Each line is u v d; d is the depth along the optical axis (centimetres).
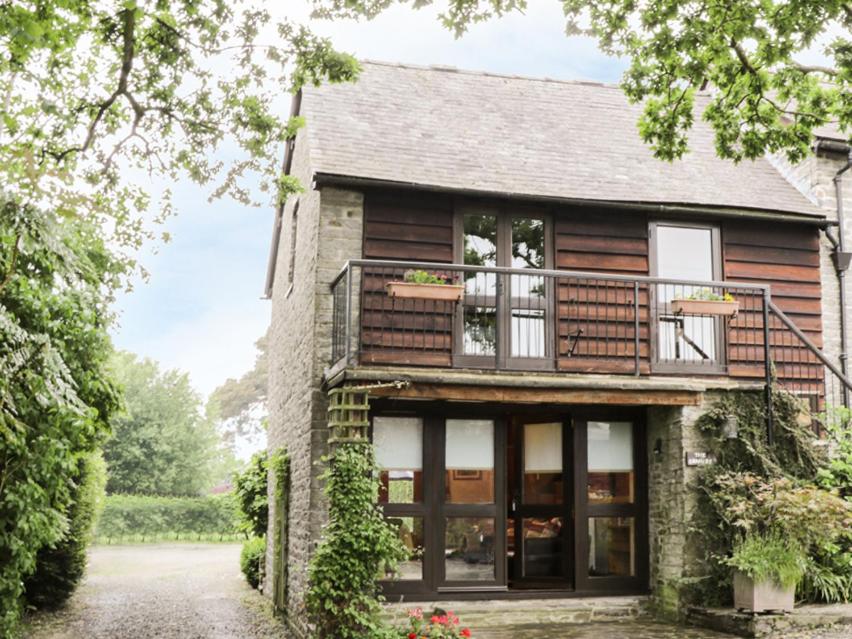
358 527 879
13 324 634
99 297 944
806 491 927
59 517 763
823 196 1251
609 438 1097
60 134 905
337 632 866
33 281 746
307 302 1102
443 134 1196
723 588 987
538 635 920
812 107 945
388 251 1054
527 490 1110
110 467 3862
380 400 1023
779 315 1079
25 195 590
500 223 1101
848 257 1225
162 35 868
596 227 1127
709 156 1300
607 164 1213
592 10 882
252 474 1652
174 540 3331
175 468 3994
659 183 1184
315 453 989
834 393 1189
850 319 1221
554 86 1440
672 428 1045
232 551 2756
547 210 1116
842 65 872
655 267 1138
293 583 1118
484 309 1077
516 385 955
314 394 1003
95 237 956
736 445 1034
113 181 905
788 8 821
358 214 1052
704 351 1130
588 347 1084
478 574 1029
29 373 636
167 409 4069
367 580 883
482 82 1391
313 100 1195
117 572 1981
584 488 1073
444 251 1075
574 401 980
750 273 1167
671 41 871
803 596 966
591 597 1051
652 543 1074
